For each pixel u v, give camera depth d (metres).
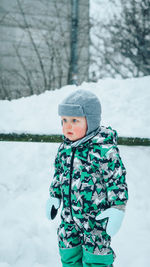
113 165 1.60
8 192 3.40
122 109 4.86
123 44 9.77
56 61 9.29
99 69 9.78
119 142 4.14
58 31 9.23
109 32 9.77
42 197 3.29
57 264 2.26
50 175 3.66
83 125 1.67
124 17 9.73
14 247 2.46
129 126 4.39
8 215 2.96
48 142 4.22
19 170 3.72
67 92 5.59
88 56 9.65
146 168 3.71
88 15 9.54
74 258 1.81
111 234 1.51
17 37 8.76
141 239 2.53
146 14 9.59
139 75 9.76
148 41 9.65
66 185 1.71
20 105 5.31
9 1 8.55
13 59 8.77
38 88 9.15
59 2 9.16
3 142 4.26
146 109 4.83
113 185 1.58
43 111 4.97
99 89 5.53
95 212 1.65
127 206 3.10
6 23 8.58
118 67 9.81
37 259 2.33
